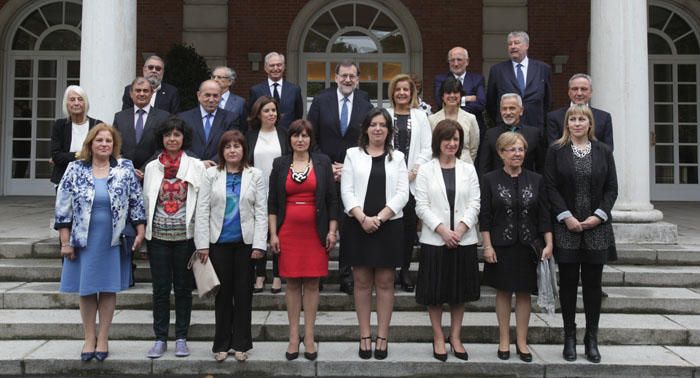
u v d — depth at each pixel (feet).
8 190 40.63
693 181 40.83
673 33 40.93
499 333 14.62
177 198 13.58
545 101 18.71
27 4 40.75
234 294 13.58
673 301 16.52
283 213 13.55
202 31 38.24
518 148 13.47
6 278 18.02
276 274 16.84
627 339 15.17
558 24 38.42
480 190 13.88
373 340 15.26
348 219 13.71
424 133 16.22
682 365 13.57
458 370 13.53
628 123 20.57
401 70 39.29
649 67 40.93
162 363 13.57
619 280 17.88
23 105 40.88
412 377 13.56
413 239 16.96
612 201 13.43
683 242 20.70
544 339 15.16
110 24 21.01
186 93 33.58
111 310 13.71
